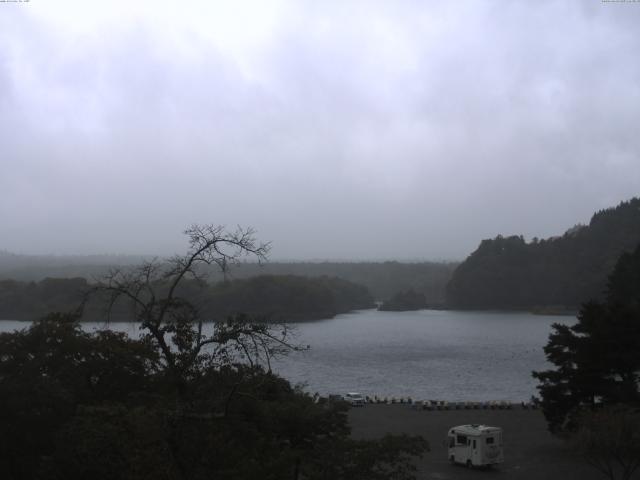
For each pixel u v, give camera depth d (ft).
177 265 55.83
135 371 95.71
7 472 89.15
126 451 58.08
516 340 581.94
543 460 144.97
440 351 487.61
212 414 55.06
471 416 209.97
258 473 55.06
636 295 271.28
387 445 68.23
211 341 56.03
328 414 79.36
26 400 87.56
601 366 146.72
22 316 449.06
